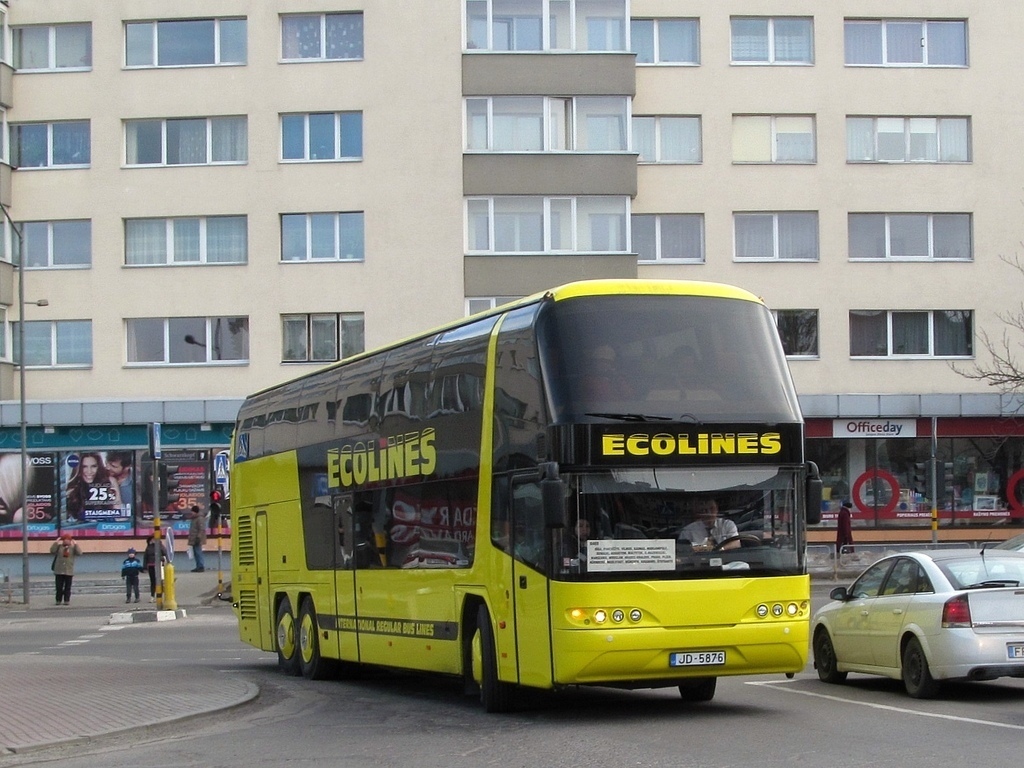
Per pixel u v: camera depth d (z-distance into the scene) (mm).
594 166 41656
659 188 43031
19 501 43312
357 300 42312
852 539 40812
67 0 43719
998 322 43219
